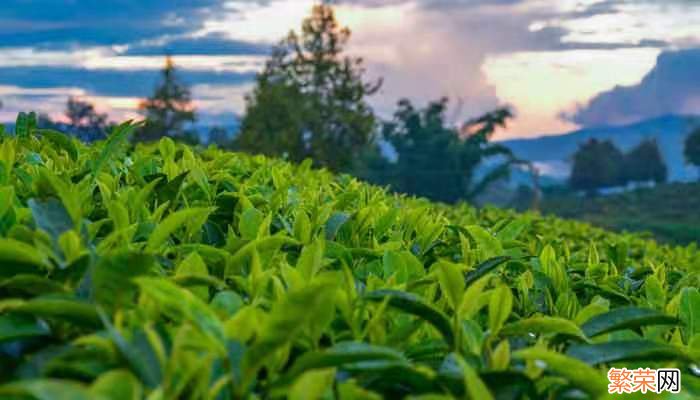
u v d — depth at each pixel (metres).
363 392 1.54
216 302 1.93
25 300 1.98
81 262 1.95
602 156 126.44
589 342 2.02
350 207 4.20
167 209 3.31
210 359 1.51
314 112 57.81
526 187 117.81
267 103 57.72
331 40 59.16
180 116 62.88
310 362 1.61
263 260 2.51
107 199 3.01
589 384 1.65
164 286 1.60
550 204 115.06
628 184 127.88
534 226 8.15
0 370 1.66
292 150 57.94
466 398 1.68
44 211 2.23
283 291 2.04
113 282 1.80
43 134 4.35
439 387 1.71
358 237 3.47
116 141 3.35
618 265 4.24
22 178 3.12
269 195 4.03
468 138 90.88
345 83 58.75
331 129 58.84
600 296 2.99
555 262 3.02
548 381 1.77
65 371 1.60
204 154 6.02
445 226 3.63
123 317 1.79
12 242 1.96
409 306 1.96
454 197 91.44
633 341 1.92
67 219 2.24
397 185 89.88
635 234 8.20
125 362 1.56
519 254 3.46
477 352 1.93
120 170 4.06
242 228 2.87
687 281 3.38
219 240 3.06
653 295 2.87
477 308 2.17
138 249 2.42
